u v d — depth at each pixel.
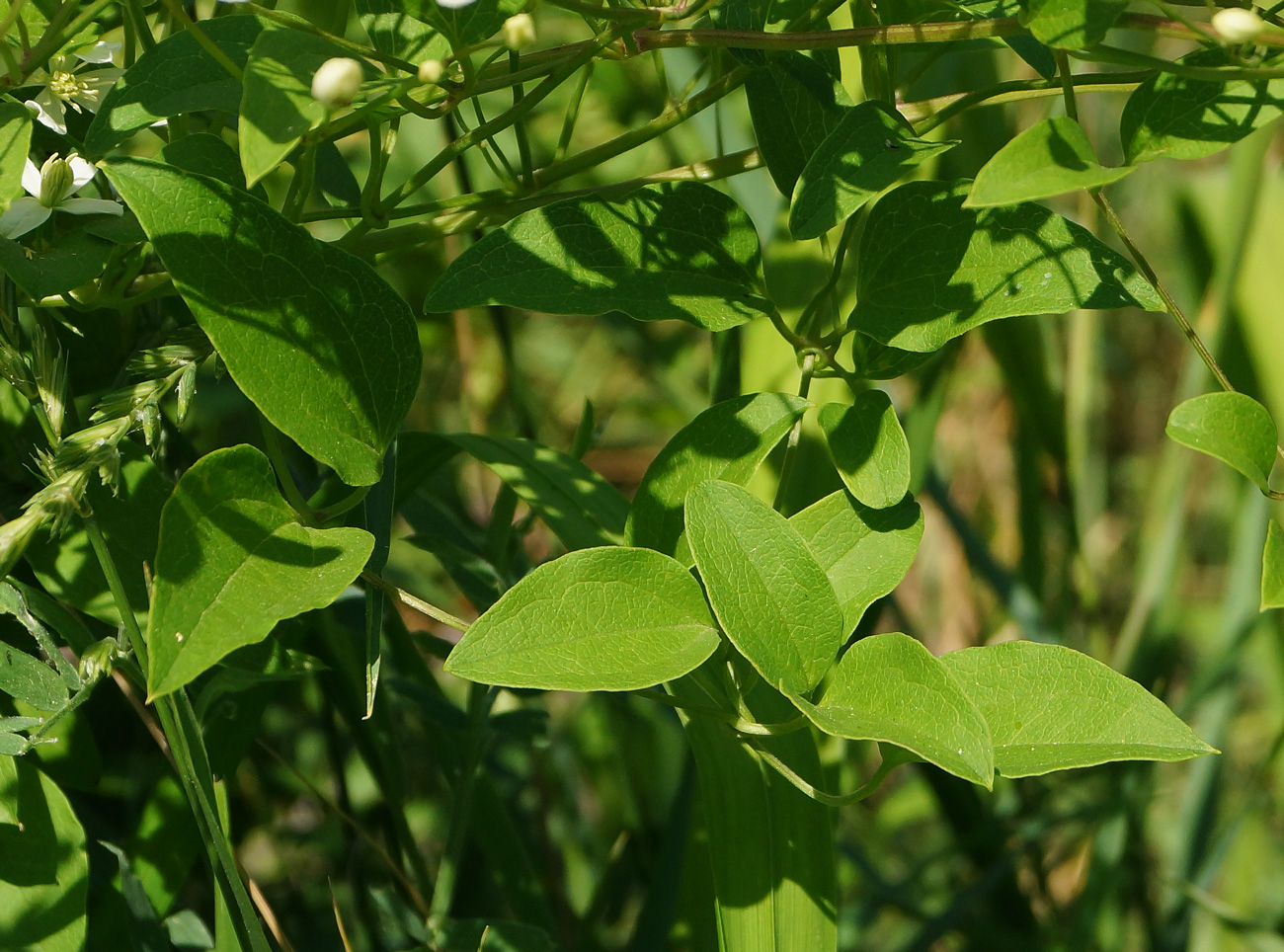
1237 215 0.81
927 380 0.75
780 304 0.67
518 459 0.63
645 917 0.67
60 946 0.55
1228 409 0.52
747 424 0.54
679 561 0.54
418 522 0.69
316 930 0.82
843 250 0.56
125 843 0.66
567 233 0.54
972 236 0.54
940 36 0.53
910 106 0.59
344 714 0.67
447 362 1.25
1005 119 0.81
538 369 1.58
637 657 0.51
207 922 0.73
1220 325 0.83
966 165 0.81
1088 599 1.01
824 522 0.55
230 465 0.51
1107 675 0.51
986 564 1.01
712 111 0.75
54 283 0.53
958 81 0.80
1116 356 1.81
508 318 0.81
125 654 0.54
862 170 0.53
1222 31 0.50
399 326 0.53
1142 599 0.97
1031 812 0.92
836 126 0.54
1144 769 0.88
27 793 0.56
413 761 0.93
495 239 0.54
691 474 0.54
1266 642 0.99
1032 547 1.01
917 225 0.54
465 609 1.11
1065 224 0.53
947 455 1.55
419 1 0.52
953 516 1.02
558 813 1.00
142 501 0.57
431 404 1.26
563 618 0.51
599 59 0.57
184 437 0.64
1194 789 0.98
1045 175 0.49
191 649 0.49
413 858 0.69
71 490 0.51
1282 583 0.52
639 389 1.62
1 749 0.53
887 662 0.50
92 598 0.57
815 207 0.53
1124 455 1.78
